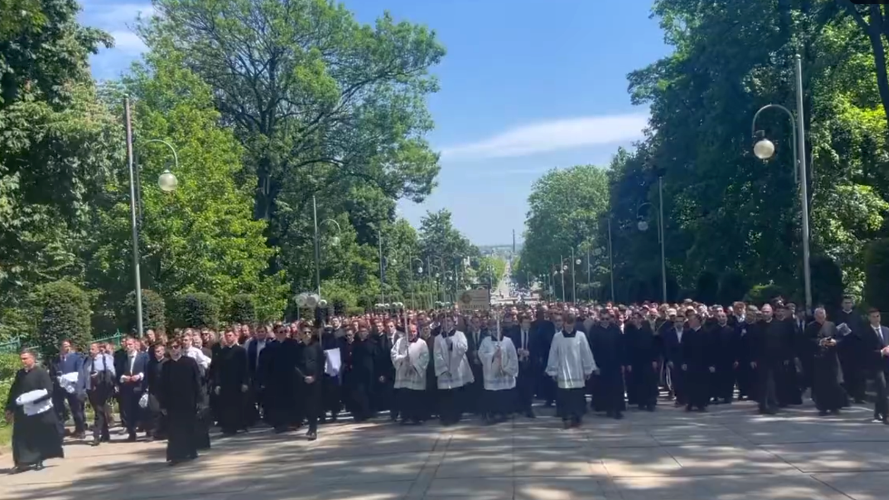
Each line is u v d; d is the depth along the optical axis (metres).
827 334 16.72
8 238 26.31
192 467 13.30
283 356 17.08
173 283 33.41
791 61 31.73
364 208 67.12
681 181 39.91
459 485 10.62
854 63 34.75
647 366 17.34
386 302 66.69
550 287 101.06
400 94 45.12
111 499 11.23
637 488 10.12
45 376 14.34
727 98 33.25
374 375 18.25
